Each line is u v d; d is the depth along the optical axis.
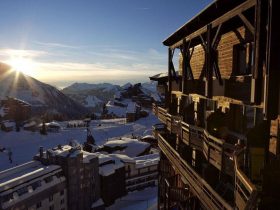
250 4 10.12
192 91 16.67
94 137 133.38
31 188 53.69
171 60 22.78
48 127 137.00
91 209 67.19
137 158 91.38
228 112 14.45
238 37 14.00
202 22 14.34
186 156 19.47
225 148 11.63
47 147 116.75
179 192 20.06
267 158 8.73
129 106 173.12
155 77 28.72
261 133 8.80
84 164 65.38
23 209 51.06
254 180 8.73
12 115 155.88
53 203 57.81
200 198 12.84
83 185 65.12
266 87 8.46
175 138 24.19
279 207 6.73
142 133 141.50
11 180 52.91
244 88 10.64
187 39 17.61
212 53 13.38
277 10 8.18
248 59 13.37
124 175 77.56
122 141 106.00
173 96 26.39
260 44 8.95
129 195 78.19
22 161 100.19
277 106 8.44
